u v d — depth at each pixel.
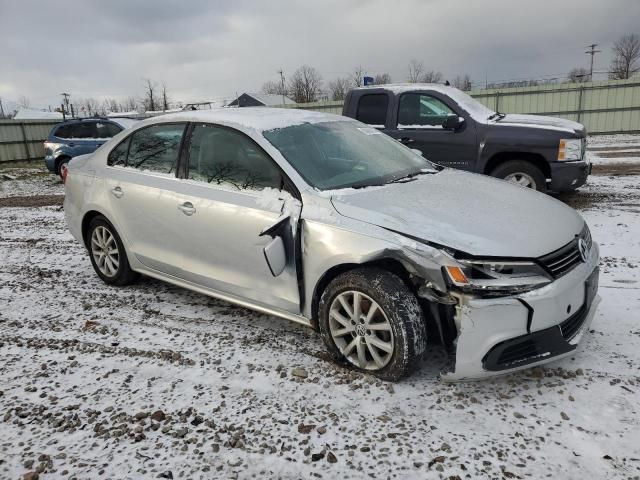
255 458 2.48
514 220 3.06
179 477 2.38
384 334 3.00
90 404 2.97
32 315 4.30
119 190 4.44
